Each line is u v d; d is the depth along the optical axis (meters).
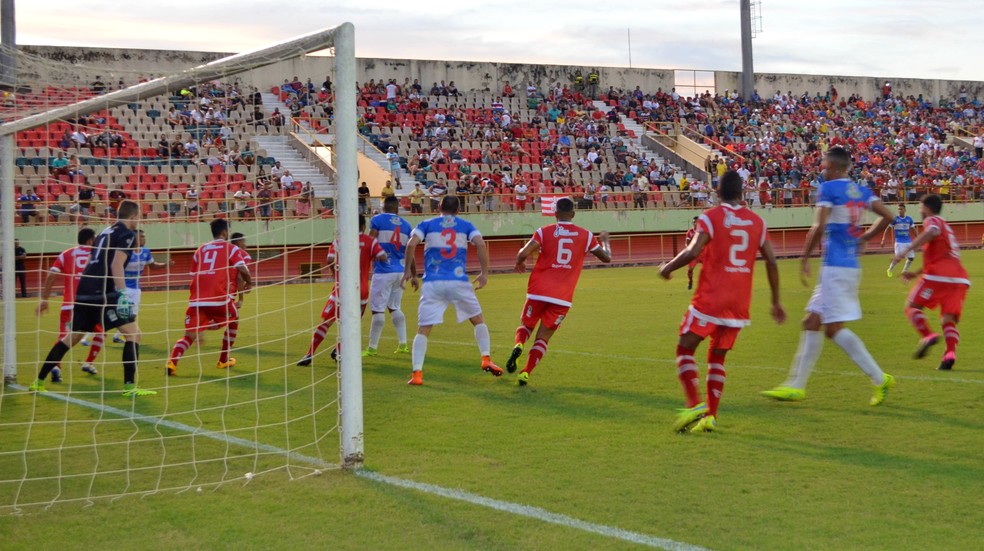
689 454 5.41
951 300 8.17
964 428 5.96
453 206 8.20
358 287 5.21
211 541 4.02
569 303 7.92
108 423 6.70
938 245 8.18
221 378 8.76
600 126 36.25
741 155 37.06
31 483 5.06
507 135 34.09
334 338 12.09
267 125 23.91
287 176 21.97
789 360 9.02
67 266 8.77
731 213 5.92
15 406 7.49
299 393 7.88
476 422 6.38
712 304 5.90
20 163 13.39
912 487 4.68
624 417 6.50
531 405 7.00
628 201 31.67
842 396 7.13
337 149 5.18
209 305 9.12
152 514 4.44
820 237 6.55
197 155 14.84
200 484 4.95
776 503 4.43
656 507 4.39
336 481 4.93
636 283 21.19
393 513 4.35
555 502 4.48
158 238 22.03
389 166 29.03
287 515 4.36
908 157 40.44
